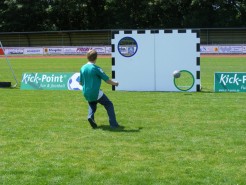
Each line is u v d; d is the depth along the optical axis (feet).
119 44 57.82
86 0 233.35
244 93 53.88
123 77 58.18
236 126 33.94
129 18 232.53
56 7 231.50
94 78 33.19
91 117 33.71
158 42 56.54
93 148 28.04
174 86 56.80
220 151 26.73
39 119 38.24
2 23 233.55
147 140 29.81
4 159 25.75
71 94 55.42
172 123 35.50
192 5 219.41
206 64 115.55
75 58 158.40
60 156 26.30
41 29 239.09
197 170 23.24
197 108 42.68
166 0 221.46
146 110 41.91
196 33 55.47
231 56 155.94
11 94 55.98
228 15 219.61
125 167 23.98
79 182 21.86
